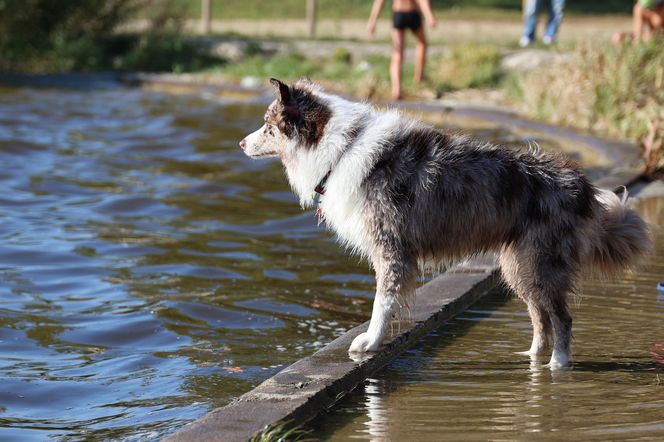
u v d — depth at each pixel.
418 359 5.88
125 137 14.62
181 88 20.36
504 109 16.78
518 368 5.70
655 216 9.48
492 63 19.56
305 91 6.07
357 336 5.91
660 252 8.19
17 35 23.11
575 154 13.05
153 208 10.51
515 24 31.11
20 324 6.88
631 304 6.91
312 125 5.97
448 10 34.28
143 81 21.05
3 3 22.50
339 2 35.19
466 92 18.34
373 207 5.81
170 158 13.20
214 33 26.39
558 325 5.77
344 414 4.98
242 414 4.75
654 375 5.54
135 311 7.17
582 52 15.89
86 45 23.31
